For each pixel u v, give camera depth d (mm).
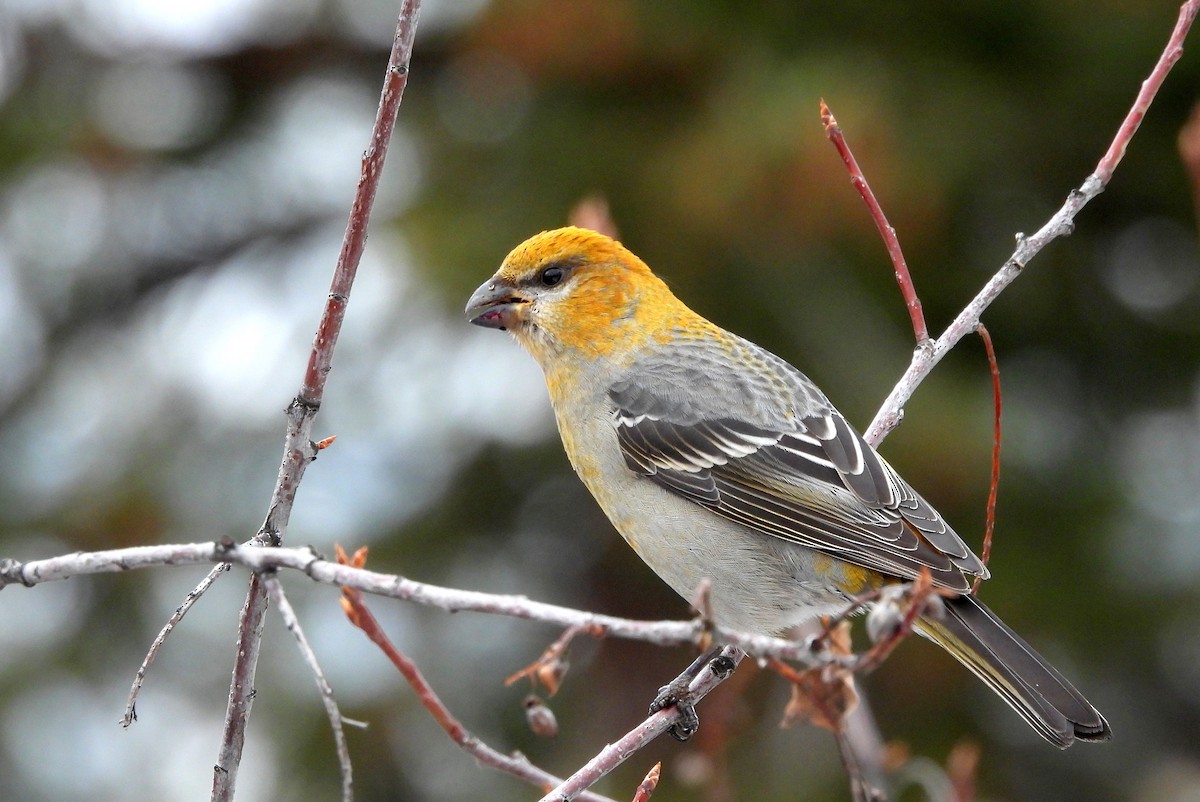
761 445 7160
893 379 12344
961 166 12688
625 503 7418
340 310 5000
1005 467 12602
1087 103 13617
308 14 15766
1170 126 13703
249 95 16375
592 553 13859
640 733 5797
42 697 13188
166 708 13180
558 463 13344
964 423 12148
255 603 4988
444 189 13320
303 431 5031
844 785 11969
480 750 5273
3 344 15508
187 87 16234
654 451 7312
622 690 13211
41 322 15969
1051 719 6137
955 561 6582
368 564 12914
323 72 16234
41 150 15383
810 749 12203
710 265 12547
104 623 13359
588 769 5578
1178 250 14656
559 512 13859
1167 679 14016
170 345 14672
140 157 15719
